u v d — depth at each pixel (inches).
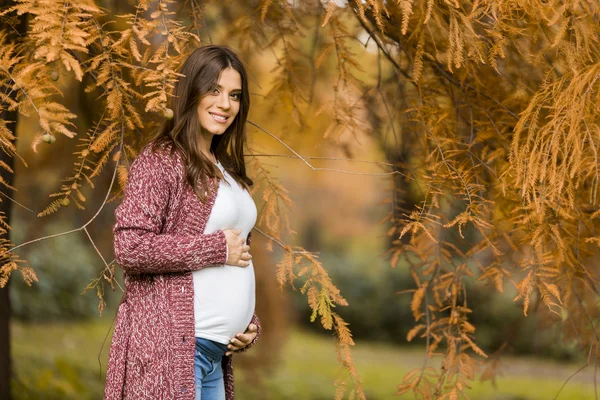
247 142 173.3
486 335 557.0
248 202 134.3
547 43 150.0
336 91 166.6
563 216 150.0
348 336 143.8
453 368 165.3
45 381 326.0
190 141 125.8
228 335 127.6
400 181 191.6
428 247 183.3
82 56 157.5
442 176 146.8
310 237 926.4
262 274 257.6
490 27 143.0
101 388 350.3
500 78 170.9
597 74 128.5
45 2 110.7
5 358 229.6
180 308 120.0
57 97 251.3
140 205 118.1
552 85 136.3
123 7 190.9
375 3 133.8
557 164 139.7
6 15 144.7
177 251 117.1
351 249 924.0
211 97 128.3
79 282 518.6
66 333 467.5
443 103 173.2
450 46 136.3
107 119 132.6
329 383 445.4
